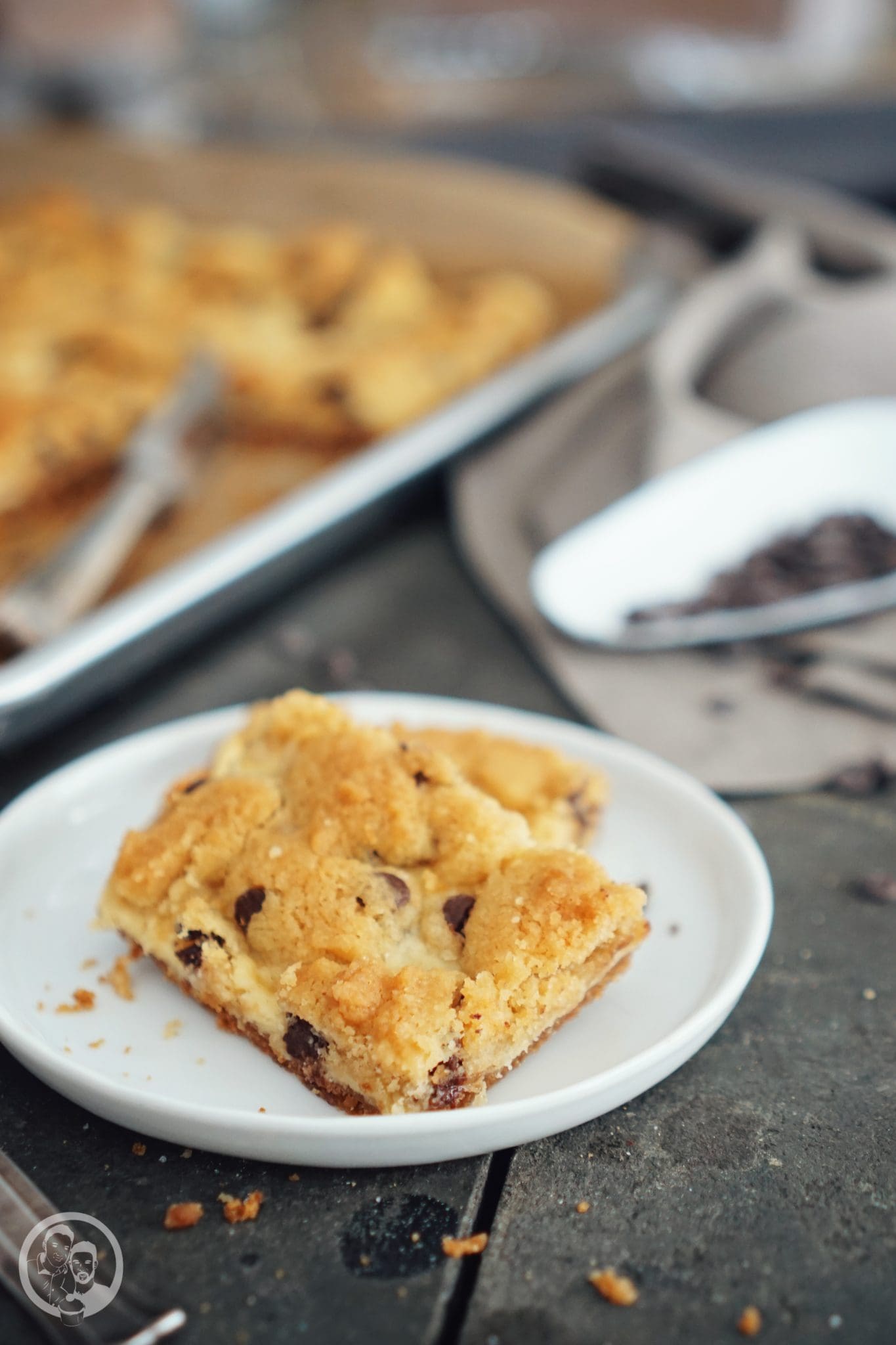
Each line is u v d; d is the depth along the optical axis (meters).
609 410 0.69
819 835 0.48
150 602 0.52
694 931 0.42
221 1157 0.39
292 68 1.44
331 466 0.71
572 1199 0.38
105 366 0.77
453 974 0.39
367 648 0.57
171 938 0.41
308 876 0.41
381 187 0.90
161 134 1.08
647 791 0.46
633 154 0.85
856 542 0.58
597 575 0.58
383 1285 0.36
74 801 0.46
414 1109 0.38
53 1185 0.38
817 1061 0.41
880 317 0.66
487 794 0.44
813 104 1.32
